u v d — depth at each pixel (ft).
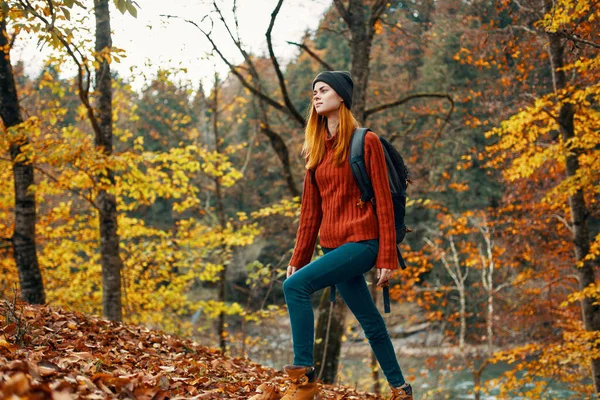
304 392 9.37
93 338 12.74
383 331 10.69
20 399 6.29
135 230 37.45
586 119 29.81
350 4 33.68
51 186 29.76
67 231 36.65
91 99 29.60
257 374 13.76
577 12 20.75
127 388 8.11
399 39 42.70
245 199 119.85
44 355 9.32
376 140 9.77
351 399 12.93
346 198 9.81
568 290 45.55
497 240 50.93
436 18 40.24
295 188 34.83
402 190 10.10
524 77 34.83
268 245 99.25
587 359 29.76
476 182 96.48
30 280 27.94
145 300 39.04
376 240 9.66
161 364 11.74
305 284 9.46
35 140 27.78
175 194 32.50
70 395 6.89
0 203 33.53
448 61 80.74
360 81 33.01
